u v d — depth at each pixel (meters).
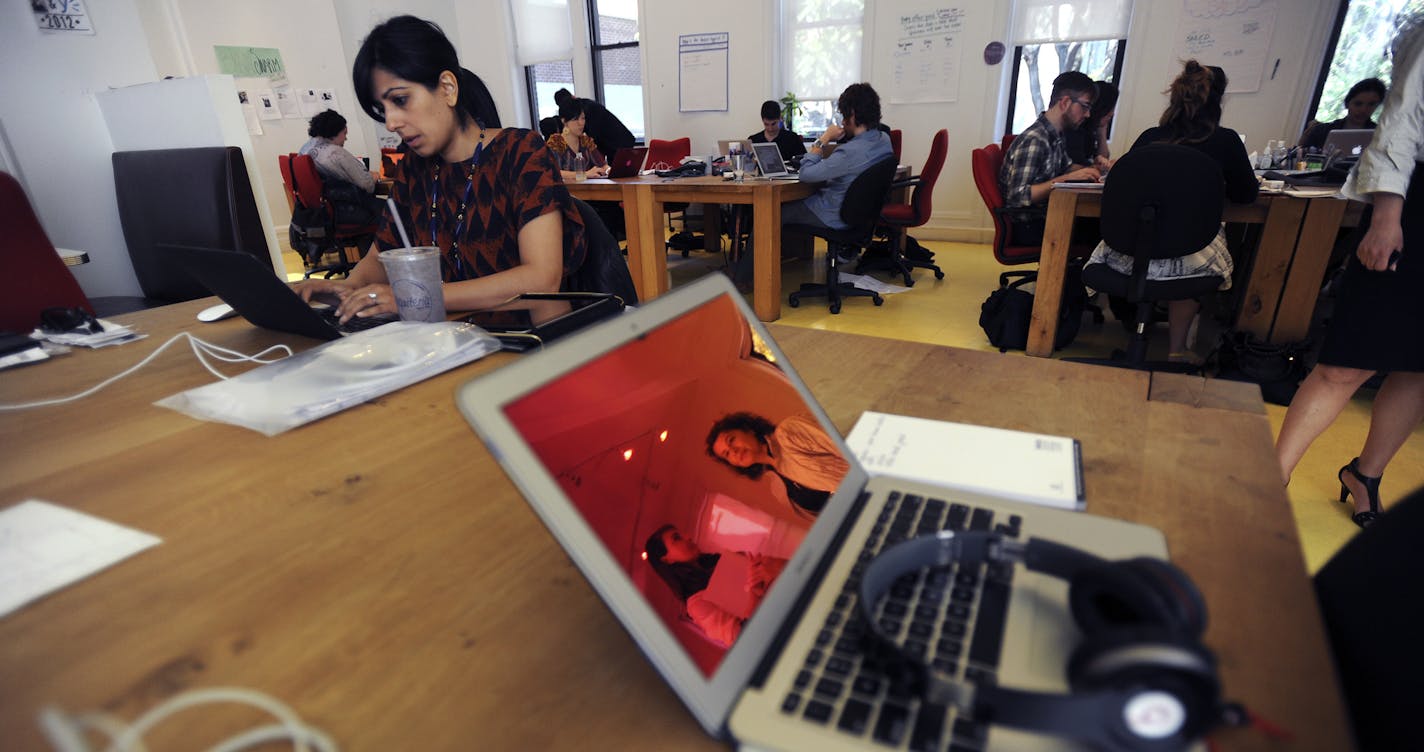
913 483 0.53
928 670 0.31
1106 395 0.73
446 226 1.41
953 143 5.36
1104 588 0.34
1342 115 4.25
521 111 7.36
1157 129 2.58
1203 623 0.31
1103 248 2.45
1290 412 1.57
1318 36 4.09
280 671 0.38
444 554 0.49
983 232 5.44
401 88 1.22
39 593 0.45
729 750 0.32
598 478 0.38
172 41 4.89
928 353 0.88
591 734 0.34
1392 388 1.47
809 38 5.66
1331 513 1.63
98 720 0.30
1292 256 2.23
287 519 0.54
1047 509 0.48
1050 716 0.29
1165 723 0.27
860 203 3.32
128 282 2.48
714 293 0.55
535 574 0.46
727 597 0.38
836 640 0.36
